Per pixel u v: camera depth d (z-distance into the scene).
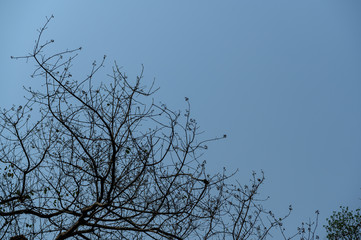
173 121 6.67
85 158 6.96
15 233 7.09
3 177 7.29
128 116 6.67
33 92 6.77
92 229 6.90
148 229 6.70
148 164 6.70
